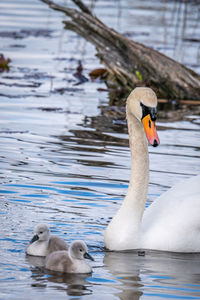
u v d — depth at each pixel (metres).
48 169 13.79
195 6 44.22
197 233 10.41
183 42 32.59
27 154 14.88
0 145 15.54
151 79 23.58
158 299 8.23
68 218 11.12
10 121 17.94
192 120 19.20
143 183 10.42
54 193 12.32
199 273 9.25
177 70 23.62
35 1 45.28
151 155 15.20
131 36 32.56
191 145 16.16
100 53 24.41
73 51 30.05
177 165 14.42
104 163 14.43
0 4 42.91
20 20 37.25
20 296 8.09
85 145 15.88
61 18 38.97
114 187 12.82
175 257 10.04
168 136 17.02
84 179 13.22
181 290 8.55
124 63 24.00
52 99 21.11
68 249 9.54
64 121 18.27
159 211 10.76
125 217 10.34
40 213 11.26
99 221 11.09
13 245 9.95
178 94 23.19
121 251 10.19
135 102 10.17
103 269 9.29
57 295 8.20
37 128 17.34
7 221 10.80
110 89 23.39
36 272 9.00
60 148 15.51
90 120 18.53
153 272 9.23
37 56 28.28
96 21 24.80
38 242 9.79
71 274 8.95
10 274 8.88
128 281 8.80
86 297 8.17
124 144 16.17
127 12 41.16
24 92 21.88
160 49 29.86
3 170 13.60
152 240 10.34
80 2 25.16
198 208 10.57
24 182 12.85
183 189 11.14
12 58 27.44
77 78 24.69
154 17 39.84
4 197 11.95
